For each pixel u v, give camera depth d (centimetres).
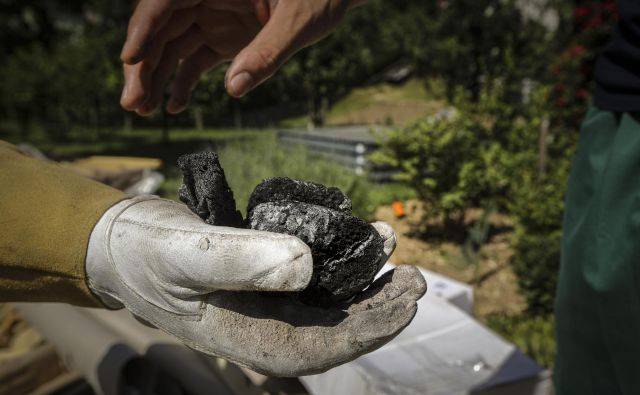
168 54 124
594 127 156
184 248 65
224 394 173
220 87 1338
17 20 2284
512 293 461
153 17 104
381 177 756
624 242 134
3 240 72
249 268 61
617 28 147
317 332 69
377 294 74
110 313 202
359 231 74
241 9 119
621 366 138
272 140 836
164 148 1352
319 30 107
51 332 185
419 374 174
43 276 74
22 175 75
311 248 72
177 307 70
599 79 150
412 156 594
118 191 80
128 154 1273
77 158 525
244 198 504
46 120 1944
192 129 1830
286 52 101
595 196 147
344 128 1078
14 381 166
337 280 72
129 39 103
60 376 177
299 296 74
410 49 1172
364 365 180
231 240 63
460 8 1064
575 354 155
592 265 144
